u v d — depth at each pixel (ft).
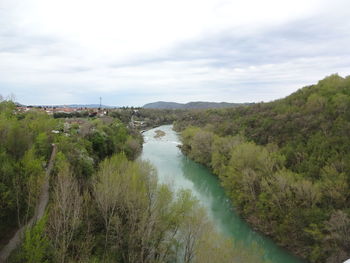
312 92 224.94
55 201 74.74
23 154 94.68
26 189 76.64
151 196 95.04
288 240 99.91
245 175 125.70
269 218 110.52
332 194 102.68
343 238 85.92
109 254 73.87
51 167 101.24
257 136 193.57
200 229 76.48
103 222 83.76
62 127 168.55
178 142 335.67
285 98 254.88
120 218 82.17
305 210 100.83
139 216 80.79
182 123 435.53
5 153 82.58
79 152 115.75
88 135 153.89
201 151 212.64
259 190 123.85
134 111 599.98
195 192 156.04
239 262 72.18
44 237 58.39
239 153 145.18
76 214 70.85
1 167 74.49
